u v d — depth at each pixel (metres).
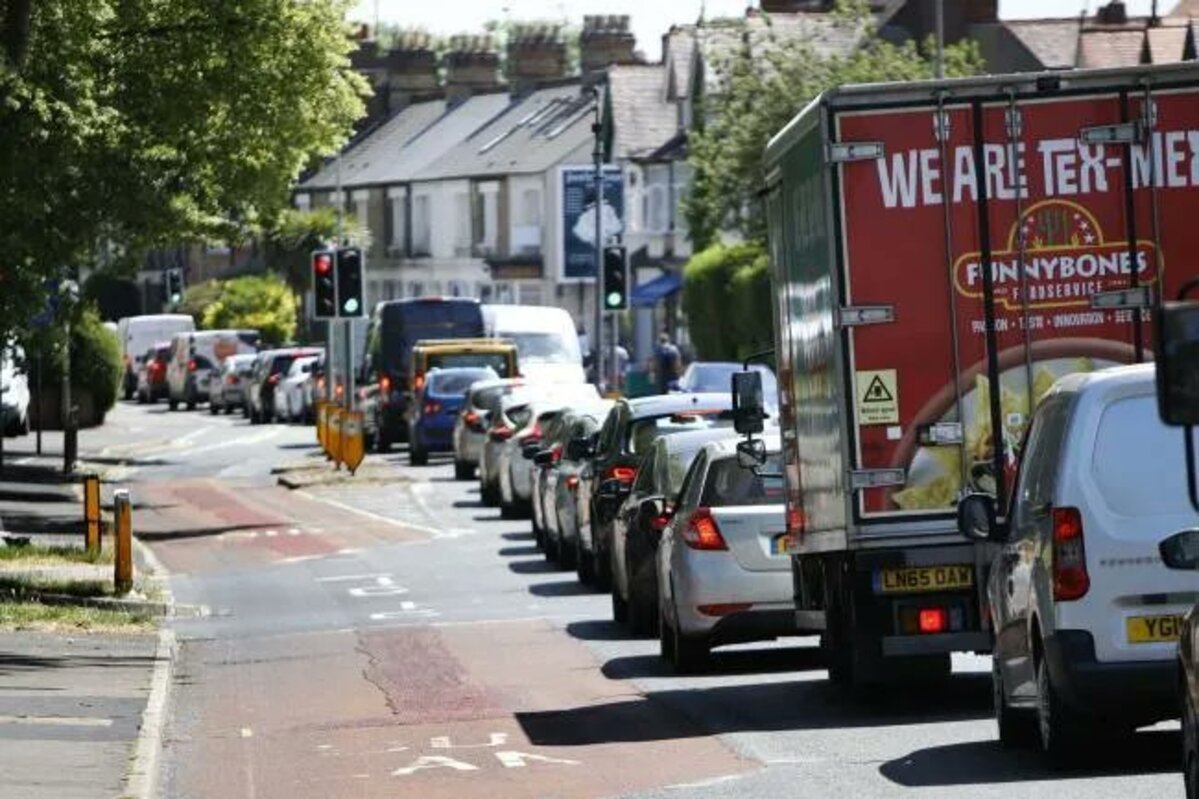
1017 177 38.59
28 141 72.94
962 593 38.97
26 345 86.00
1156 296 38.62
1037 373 38.59
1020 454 34.91
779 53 150.62
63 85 73.31
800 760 36.06
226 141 90.31
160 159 87.25
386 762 38.38
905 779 33.19
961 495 38.59
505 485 98.31
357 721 43.88
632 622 56.69
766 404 88.31
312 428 181.25
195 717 45.34
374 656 55.12
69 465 122.38
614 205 139.25
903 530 38.72
